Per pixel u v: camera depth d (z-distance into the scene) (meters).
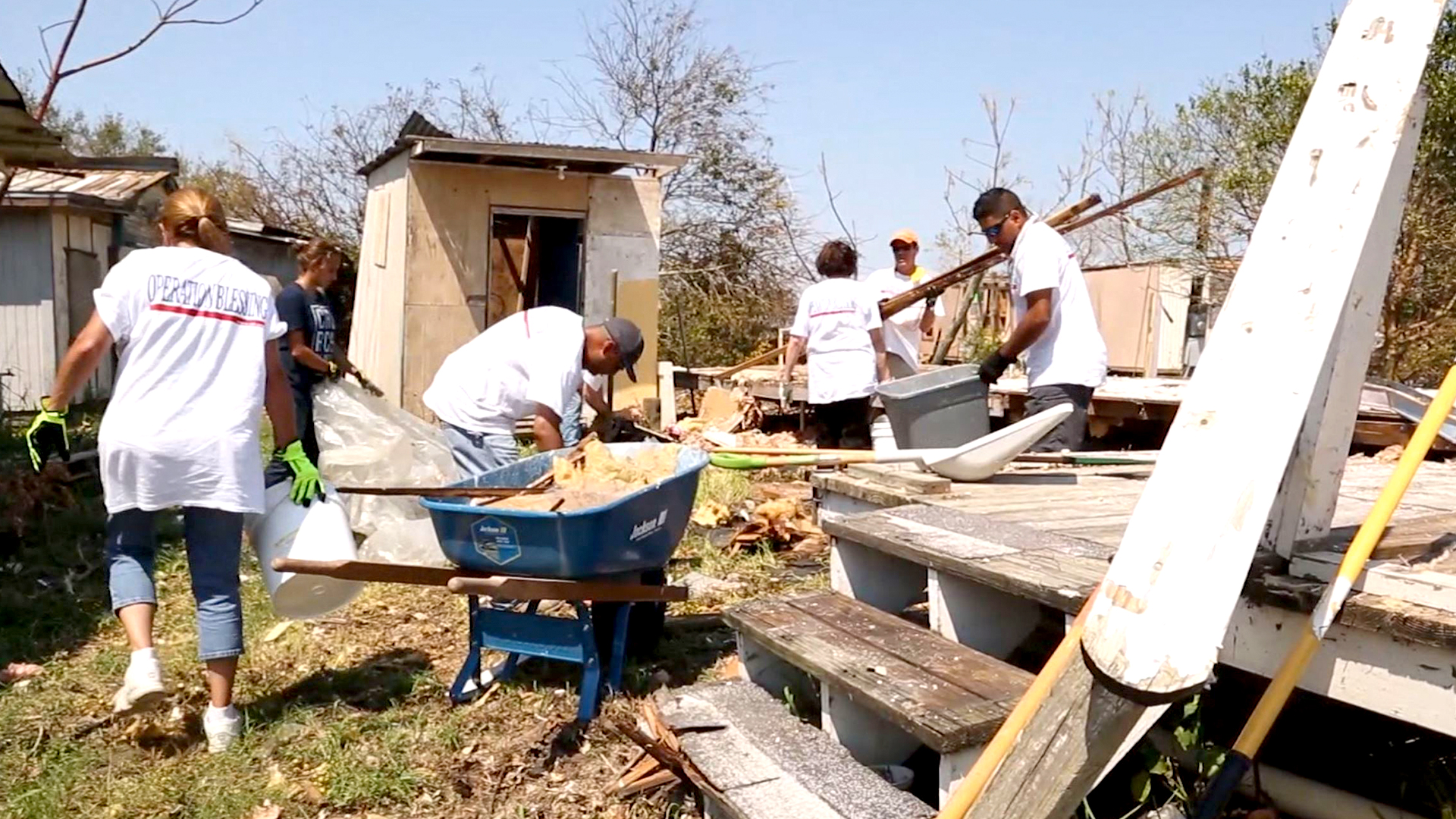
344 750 3.64
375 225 12.16
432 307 10.30
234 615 3.70
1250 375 2.25
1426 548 2.71
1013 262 5.02
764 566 5.81
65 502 6.79
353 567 3.48
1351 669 2.44
